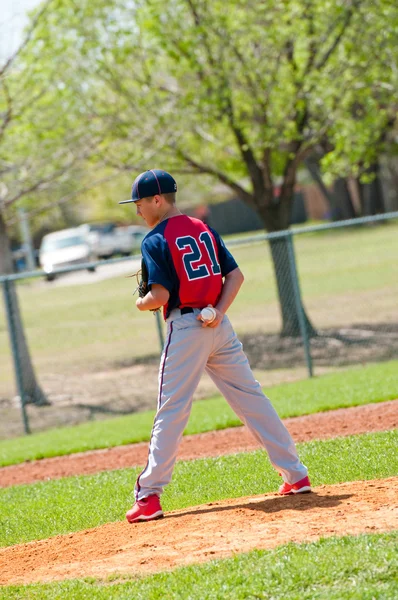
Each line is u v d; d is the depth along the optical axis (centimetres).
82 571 1505
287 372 5091
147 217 1800
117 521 1906
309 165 12656
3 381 6400
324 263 9344
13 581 1520
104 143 5597
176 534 1625
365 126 5359
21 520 2131
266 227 5884
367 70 5278
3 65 4900
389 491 1730
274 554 1381
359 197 13100
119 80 5422
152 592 1314
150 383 5381
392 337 5766
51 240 12850
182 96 5366
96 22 5256
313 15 5216
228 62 5309
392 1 4956
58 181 5284
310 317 6781
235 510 1734
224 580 1309
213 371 1797
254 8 5253
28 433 4388
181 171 5725
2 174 5041
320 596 1213
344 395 3438
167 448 1755
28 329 7050
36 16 5000
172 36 5250
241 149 5709
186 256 1725
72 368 5922
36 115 5216
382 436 2420
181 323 1730
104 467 2845
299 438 2688
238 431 3097
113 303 7338
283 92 5309
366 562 1290
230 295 1769
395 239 10269
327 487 1852
